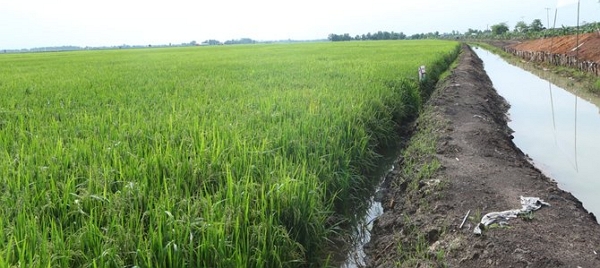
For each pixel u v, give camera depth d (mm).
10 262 3129
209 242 3545
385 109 9398
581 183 7039
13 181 4273
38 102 9156
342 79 12664
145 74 15953
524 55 32719
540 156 8555
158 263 3363
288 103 8383
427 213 5020
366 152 7227
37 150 5266
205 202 3998
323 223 4836
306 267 4410
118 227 3459
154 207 4074
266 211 4211
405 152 7711
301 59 24562
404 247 4520
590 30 37188
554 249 4039
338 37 137875
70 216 3865
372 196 6613
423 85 14109
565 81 18922
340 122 7215
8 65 25625
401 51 32719
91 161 4887
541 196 5348
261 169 5000
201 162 4938
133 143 5684
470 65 22047
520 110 13234
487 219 4547
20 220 3504
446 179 5730
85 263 3201
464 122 9219
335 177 5840
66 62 28750
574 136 10016
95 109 8273
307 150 5980
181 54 39781
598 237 4387
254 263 3697
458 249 4156
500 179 5902
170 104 8617
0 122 6980
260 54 34312
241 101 8719
